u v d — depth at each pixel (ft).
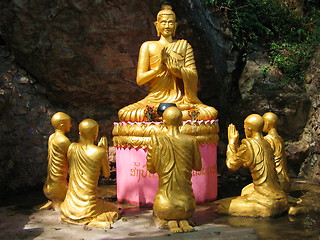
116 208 13.69
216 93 20.17
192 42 18.90
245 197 13.76
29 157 18.83
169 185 12.40
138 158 14.94
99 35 18.57
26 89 19.44
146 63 16.30
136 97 20.52
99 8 18.01
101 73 19.48
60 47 18.65
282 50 21.21
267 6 22.62
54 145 14.48
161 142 12.56
